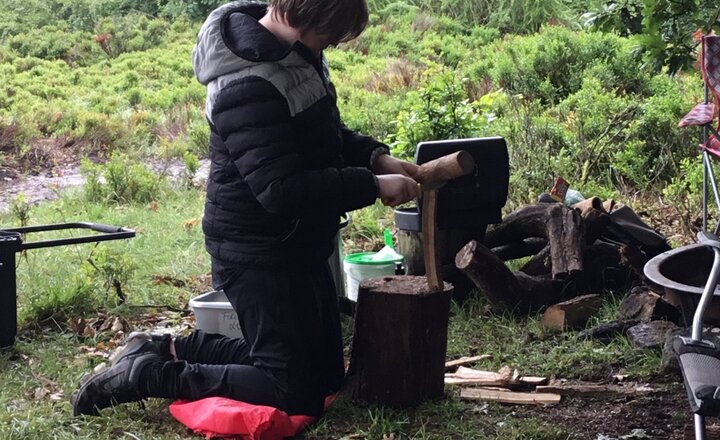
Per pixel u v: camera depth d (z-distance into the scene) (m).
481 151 4.81
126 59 17.25
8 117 11.63
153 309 5.30
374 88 13.13
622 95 10.02
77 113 12.04
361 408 3.85
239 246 3.59
